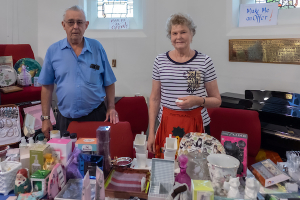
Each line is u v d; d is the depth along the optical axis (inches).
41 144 46.6
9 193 43.7
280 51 93.6
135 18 121.9
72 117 78.1
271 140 81.0
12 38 115.3
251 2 104.2
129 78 122.5
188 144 52.2
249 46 99.7
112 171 47.9
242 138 49.6
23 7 115.3
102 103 82.0
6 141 62.2
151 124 67.3
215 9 106.0
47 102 80.5
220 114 76.8
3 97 91.9
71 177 45.9
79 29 71.8
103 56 81.2
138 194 41.8
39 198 40.9
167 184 42.3
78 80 76.1
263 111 83.0
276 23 97.2
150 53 119.3
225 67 108.0
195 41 114.7
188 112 62.0
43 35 119.5
